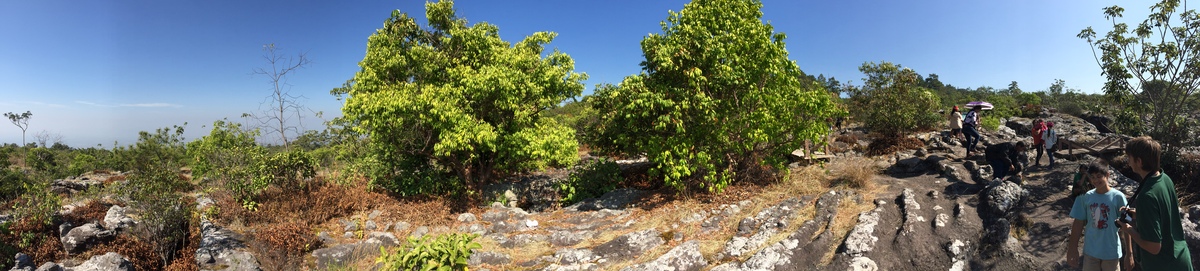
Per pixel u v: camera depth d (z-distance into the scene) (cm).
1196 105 1079
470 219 930
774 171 1058
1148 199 355
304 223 811
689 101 927
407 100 919
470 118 973
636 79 926
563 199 1155
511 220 945
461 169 1108
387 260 561
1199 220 689
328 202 929
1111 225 421
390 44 1073
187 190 1137
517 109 1062
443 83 1071
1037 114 2470
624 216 908
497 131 1033
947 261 631
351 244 758
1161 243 360
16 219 772
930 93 1864
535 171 1420
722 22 953
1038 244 668
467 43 1091
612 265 644
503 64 1057
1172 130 942
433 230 866
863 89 1889
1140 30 979
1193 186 851
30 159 2373
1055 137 1031
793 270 610
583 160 1516
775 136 987
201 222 823
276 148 1134
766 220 785
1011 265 620
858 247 633
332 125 1207
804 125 981
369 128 1017
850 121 2172
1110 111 1182
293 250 718
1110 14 1009
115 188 902
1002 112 2561
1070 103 2641
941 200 810
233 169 916
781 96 964
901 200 809
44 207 777
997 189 747
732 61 939
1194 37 908
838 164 1165
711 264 648
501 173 1313
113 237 770
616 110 1062
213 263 680
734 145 983
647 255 678
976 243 665
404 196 1041
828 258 636
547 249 726
